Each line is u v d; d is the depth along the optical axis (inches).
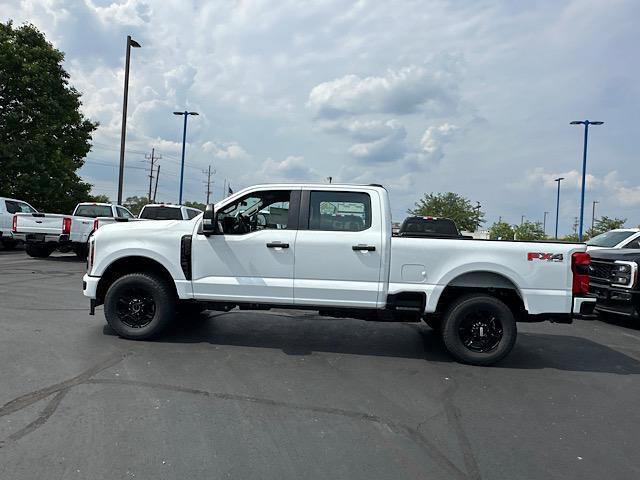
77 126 1039.6
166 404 162.9
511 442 145.7
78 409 155.7
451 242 226.8
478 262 224.1
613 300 340.8
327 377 199.5
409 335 280.7
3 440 133.7
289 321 305.4
